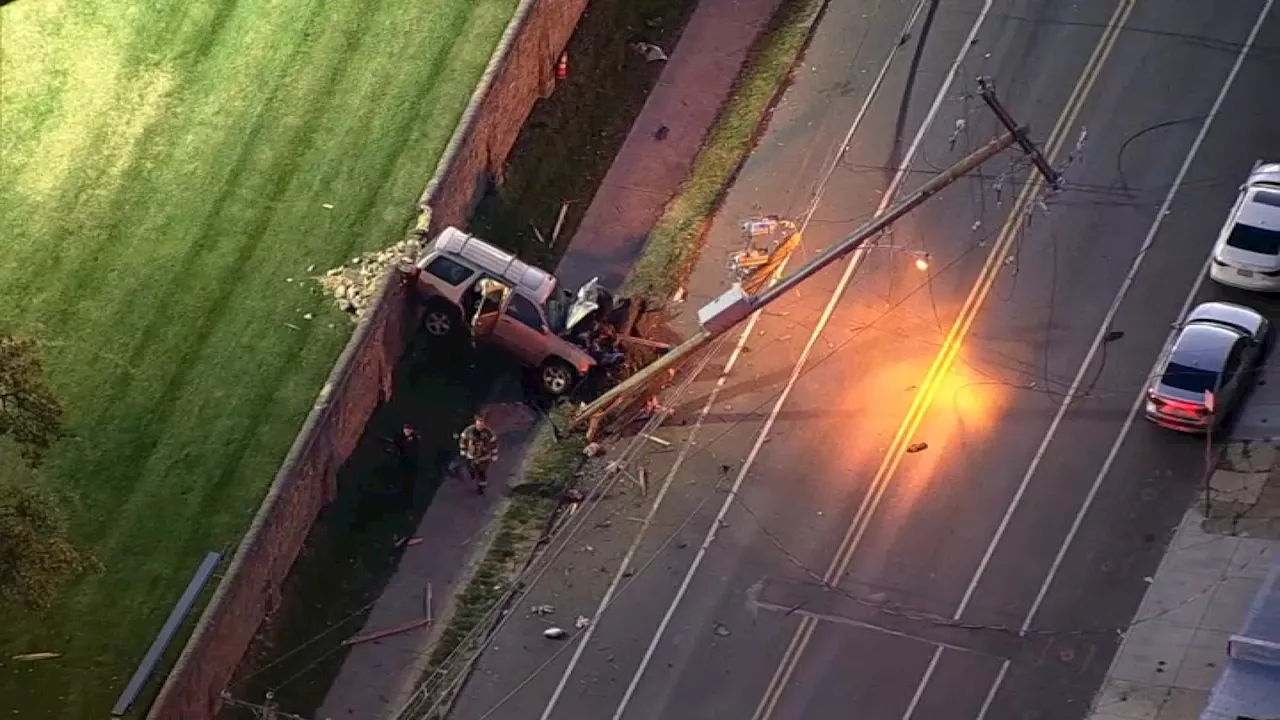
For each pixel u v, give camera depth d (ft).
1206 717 135.74
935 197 181.68
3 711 151.23
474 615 160.15
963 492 164.35
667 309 177.78
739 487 166.30
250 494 161.68
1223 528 159.02
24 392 140.15
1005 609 157.38
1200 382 162.81
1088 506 162.40
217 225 178.29
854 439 168.45
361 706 155.33
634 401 171.73
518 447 169.58
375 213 177.58
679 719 153.79
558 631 158.92
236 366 169.27
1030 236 178.70
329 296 172.76
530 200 183.83
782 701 153.99
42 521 140.67
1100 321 173.17
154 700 148.25
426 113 183.83
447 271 170.40
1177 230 177.47
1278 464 162.09
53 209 179.93
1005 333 173.47
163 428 165.89
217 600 150.61
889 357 172.96
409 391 171.53
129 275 175.22
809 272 160.86
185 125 185.06
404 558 163.22
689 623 158.92
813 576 160.66
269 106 185.78
